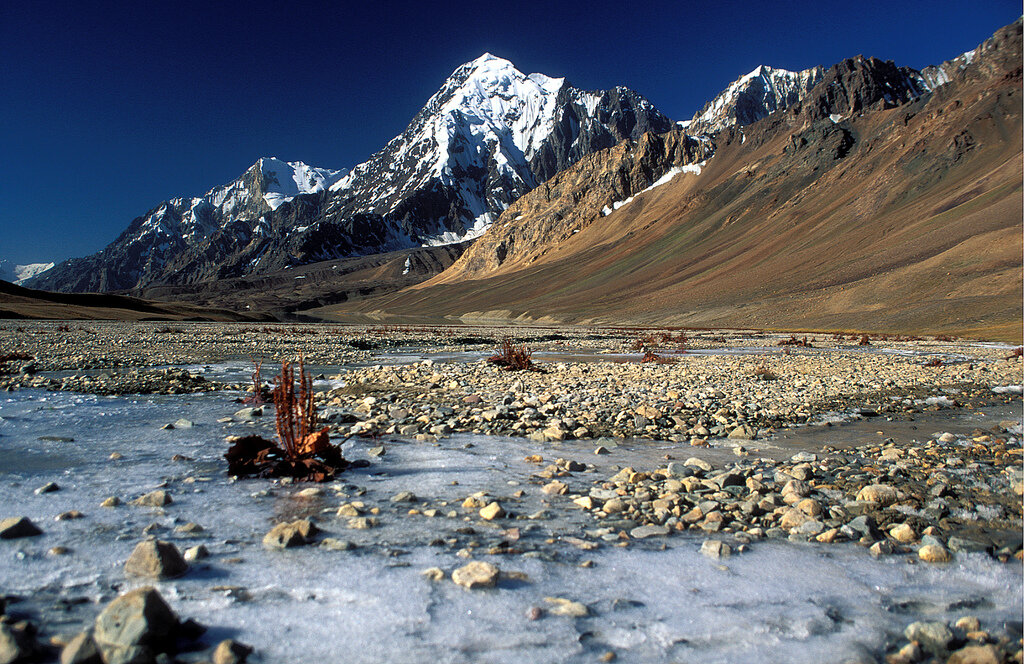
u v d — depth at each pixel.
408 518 5.69
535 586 4.20
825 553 5.05
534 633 3.51
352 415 11.53
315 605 3.77
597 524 5.70
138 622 3.05
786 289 137.50
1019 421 12.40
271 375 20.16
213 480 6.85
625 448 9.59
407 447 9.16
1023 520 5.94
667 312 154.50
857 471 7.96
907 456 8.93
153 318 117.25
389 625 3.55
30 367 19.06
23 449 8.14
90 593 3.82
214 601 3.76
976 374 23.02
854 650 3.48
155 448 8.48
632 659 3.29
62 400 13.02
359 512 5.79
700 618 3.81
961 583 4.48
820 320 110.38
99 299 124.31
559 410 12.92
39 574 4.09
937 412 13.84
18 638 2.96
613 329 102.31
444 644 3.36
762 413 13.17
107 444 8.67
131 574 4.14
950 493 6.82
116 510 5.61
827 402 15.15
